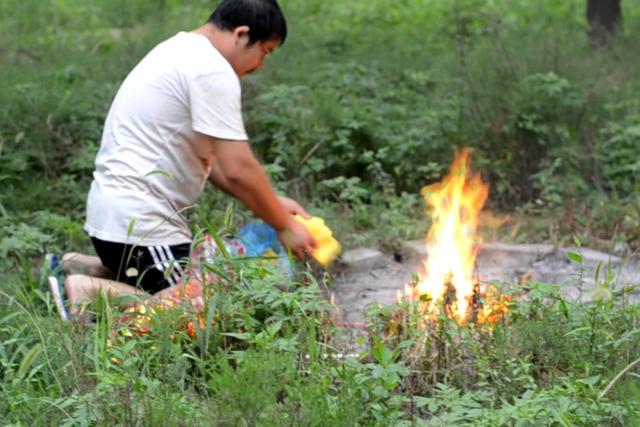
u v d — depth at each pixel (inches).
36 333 218.2
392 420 187.2
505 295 229.5
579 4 698.2
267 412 181.5
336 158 370.6
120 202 247.0
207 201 315.6
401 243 326.6
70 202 342.0
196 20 605.0
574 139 387.9
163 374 200.1
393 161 373.7
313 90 419.2
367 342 223.5
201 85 241.8
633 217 336.2
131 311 225.5
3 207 321.4
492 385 203.9
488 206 369.7
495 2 687.1
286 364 191.6
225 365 190.7
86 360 206.5
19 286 256.2
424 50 527.8
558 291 225.3
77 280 241.1
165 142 247.3
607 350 210.1
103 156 253.4
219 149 242.1
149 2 647.8
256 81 401.7
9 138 355.9
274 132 375.2
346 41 546.3
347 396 186.4
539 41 461.4
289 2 661.9
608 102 401.4
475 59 442.6
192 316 215.6
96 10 672.4
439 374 212.7
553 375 206.5
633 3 671.1
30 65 464.1
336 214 339.0
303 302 221.8
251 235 273.0
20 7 624.7
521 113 381.7
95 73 442.0
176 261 233.9
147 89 247.9
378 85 438.3
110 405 186.1
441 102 410.0
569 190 360.5
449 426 185.0
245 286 226.1
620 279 300.7
